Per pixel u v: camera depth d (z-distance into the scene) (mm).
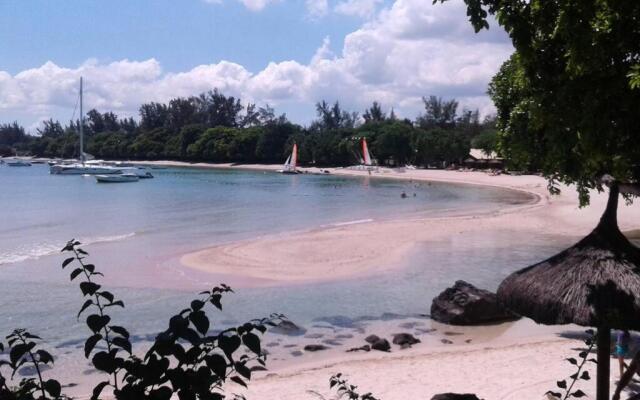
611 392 9984
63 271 23188
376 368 12289
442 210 47875
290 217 42844
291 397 10594
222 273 22641
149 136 178375
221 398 3398
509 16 5648
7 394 3447
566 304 6414
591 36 5215
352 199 59844
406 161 124312
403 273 22688
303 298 19031
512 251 27406
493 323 16062
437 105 148125
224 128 162875
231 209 49000
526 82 6227
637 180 6344
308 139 136000
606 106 5527
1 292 19641
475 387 10898
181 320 3465
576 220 38312
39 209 49281
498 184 82312
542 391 10406
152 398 3332
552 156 6500
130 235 33312
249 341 3551
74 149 187000
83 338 14898
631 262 6527
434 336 15133
